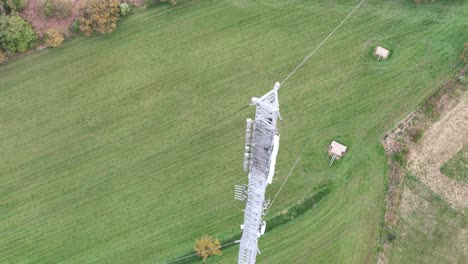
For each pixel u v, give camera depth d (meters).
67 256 83.50
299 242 82.50
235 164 85.88
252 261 74.88
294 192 84.31
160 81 90.38
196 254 82.56
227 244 82.56
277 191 84.25
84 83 90.69
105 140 88.12
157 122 88.50
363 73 89.31
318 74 89.50
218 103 88.88
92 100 89.94
